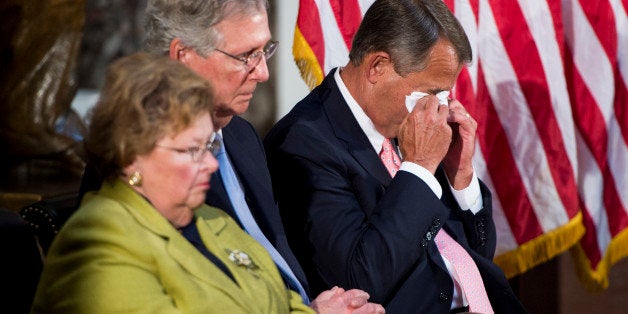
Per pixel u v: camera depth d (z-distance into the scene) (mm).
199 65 7617
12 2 14000
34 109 13883
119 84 6309
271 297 7105
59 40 14164
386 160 9422
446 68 8898
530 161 12195
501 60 12109
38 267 6934
